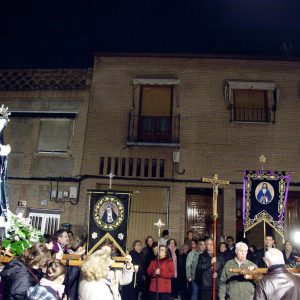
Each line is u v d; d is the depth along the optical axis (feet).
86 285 10.95
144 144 40.14
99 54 43.57
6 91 43.39
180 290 30.96
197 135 40.68
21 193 40.27
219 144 40.29
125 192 20.80
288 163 39.40
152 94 42.75
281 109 40.96
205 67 42.70
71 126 41.83
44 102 42.83
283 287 11.80
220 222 39.37
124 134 41.22
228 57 42.50
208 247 25.99
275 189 28.07
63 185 40.06
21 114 42.37
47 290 10.36
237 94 41.98
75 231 38.47
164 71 42.91
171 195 39.17
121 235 20.26
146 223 39.11
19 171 40.86
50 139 41.70
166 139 41.16
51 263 10.95
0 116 16.42
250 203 28.04
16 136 41.93
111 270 15.05
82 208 39.09
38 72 43.88
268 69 42.19
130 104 42.16
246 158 39.73
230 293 17.79
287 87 41.60
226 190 39.04
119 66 43.39
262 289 11.97
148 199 39.78
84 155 40.70
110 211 20.56
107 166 40.34
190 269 28.43
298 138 40.01
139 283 27.55
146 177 39.65
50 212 40.06
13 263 12.50
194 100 41.75
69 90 42.93
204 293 24.89
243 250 18.08
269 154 39.73
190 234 35.06
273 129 40.42
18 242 14.97
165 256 25.08
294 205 39.55
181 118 41.29
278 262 12.29
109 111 42.01
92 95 42.60
